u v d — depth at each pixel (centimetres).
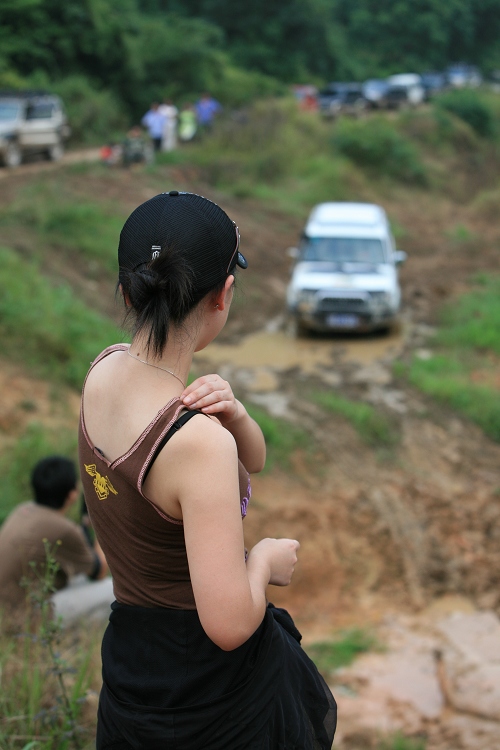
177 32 3778
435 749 443
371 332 1337
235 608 136
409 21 6031
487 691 511
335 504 805
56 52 3136
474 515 805
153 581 148
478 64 6444
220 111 2725
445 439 965
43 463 414
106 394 150
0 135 2038
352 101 3791
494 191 2911
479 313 1409
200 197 154
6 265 1106
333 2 6106
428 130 3450
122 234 154
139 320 148
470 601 681
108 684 157
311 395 1044
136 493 143
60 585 410
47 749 275
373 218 1437
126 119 3216
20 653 341
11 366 880
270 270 1670
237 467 142
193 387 150
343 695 511
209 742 149
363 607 667
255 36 4831
